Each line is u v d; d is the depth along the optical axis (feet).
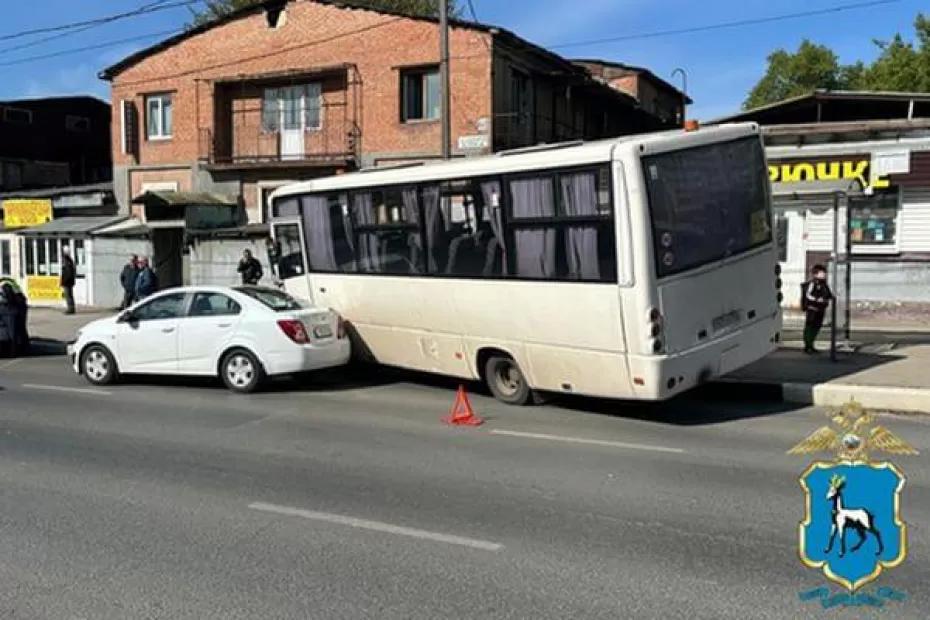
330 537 18.48
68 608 14.84
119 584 15.92
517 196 32.91
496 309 34.22
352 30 86.89
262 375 38.37
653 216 29.19
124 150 100.68
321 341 39.09
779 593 15.16
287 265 44.78
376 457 25.84
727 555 17.08
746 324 32.30
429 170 36.73
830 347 41.70
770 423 30.78
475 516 19.86
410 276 37.96
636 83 135.03
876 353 41.93
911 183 54.80
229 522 19.58
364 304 40.70
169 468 24.72
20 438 29.09
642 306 29.04
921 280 55.36
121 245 89.71
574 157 30.63
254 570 16.56
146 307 41.50
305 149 91.66
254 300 39.47
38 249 92.07
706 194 30.99
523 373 33.96
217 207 90.89
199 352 39.60
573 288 31.04
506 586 15.64
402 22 84.23
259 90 94.07
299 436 29.07
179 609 14.75
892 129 55.42
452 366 37.01
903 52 123.13
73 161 150.10
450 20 81.05
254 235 79.92
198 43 95.25
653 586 15.53
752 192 32.78
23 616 14.52
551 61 89.45
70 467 24.94
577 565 16.65
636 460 25.14
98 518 19.97
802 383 35.14
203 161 95.20
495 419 31.96
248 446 27.58
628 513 19.94
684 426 30.42
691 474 23.44
